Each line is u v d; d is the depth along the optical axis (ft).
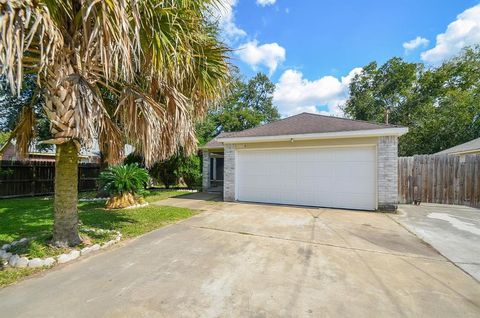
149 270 11.03
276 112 104.63
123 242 14.90
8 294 8.96
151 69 12.48
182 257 12.55
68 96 11.48
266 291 9.25
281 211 24.85
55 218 13.12
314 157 28.09
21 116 14.75
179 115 13.41
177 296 8.89
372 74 86.58
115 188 26.37
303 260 12.20
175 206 27.73
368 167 25.55
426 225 19.21
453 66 69.82
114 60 10.16
